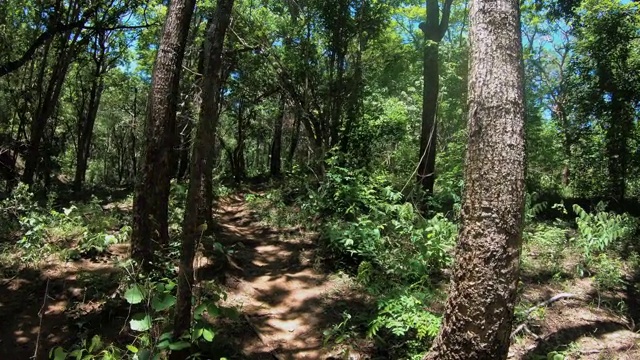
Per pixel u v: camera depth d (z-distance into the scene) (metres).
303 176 12.58
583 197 13.88
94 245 6.70
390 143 15.29
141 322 3.78
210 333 3.75
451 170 11.73
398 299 5.19
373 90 14.37
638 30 12.66
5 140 16.89
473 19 3.54
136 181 5.97
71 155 37.22
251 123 28.42
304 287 6.37
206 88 4.01
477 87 3.44
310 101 13.41
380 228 7.36
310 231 8.73
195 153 3.97
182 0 6.13
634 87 11.83
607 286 6.48
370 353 4.65
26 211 8.08
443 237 7.20
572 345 5.00
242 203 13.41
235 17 12.59
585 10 12.42
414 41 15.72
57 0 14.09
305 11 13.03
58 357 3.59
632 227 7.88
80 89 26.19
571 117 14.82
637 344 5.12
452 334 3.41
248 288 6.31
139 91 31.98
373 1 12.59
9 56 15.40
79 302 5.38
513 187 3.30
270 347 4.86
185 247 3.94
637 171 12.63
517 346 4.90
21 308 5.24
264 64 15.27
